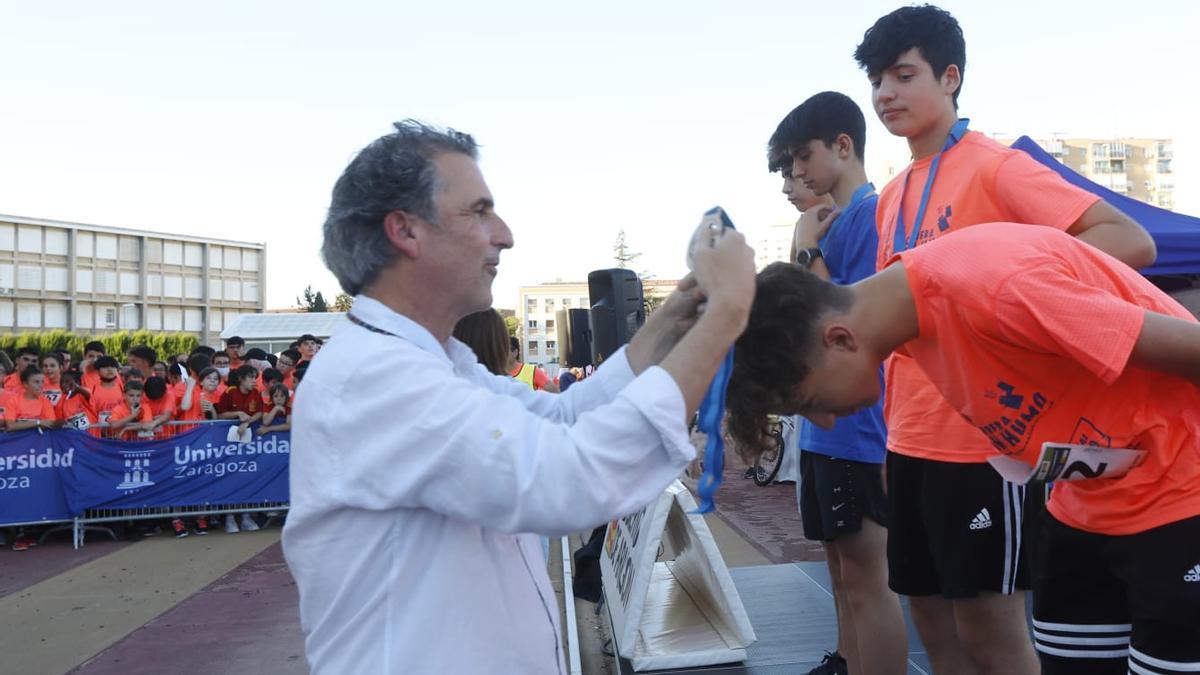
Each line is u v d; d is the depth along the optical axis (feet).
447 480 4.04
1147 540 5.42
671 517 14.40
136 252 235.20
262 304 261.03
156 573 22.93
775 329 5.32
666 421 4.06
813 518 9.72
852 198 9.55
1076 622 6.13
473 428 4.01
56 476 26.86
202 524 28.55
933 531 7.51
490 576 4.36
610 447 4.01
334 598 4.30
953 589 7.33
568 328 32.86
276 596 20.11
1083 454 5.37
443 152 4.69
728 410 5.53
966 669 8.25
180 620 18.26
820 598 15.42
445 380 4.21
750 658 12.39
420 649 4.16
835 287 5.62
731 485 37.04
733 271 4.45
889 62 7.75
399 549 4.21
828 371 5.43
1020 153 7.18
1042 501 6.86
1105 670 6.07
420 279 4.68
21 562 24.75
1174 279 23.97
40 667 15.53
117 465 27.53
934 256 5.43
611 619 14.14
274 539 27.50
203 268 247.29
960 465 7.23
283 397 29.37
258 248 260.21
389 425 4.12
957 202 7.42
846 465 8.90
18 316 216.13
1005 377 5.40
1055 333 4.92
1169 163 352.08
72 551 26.22
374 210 4.59
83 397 28.40
